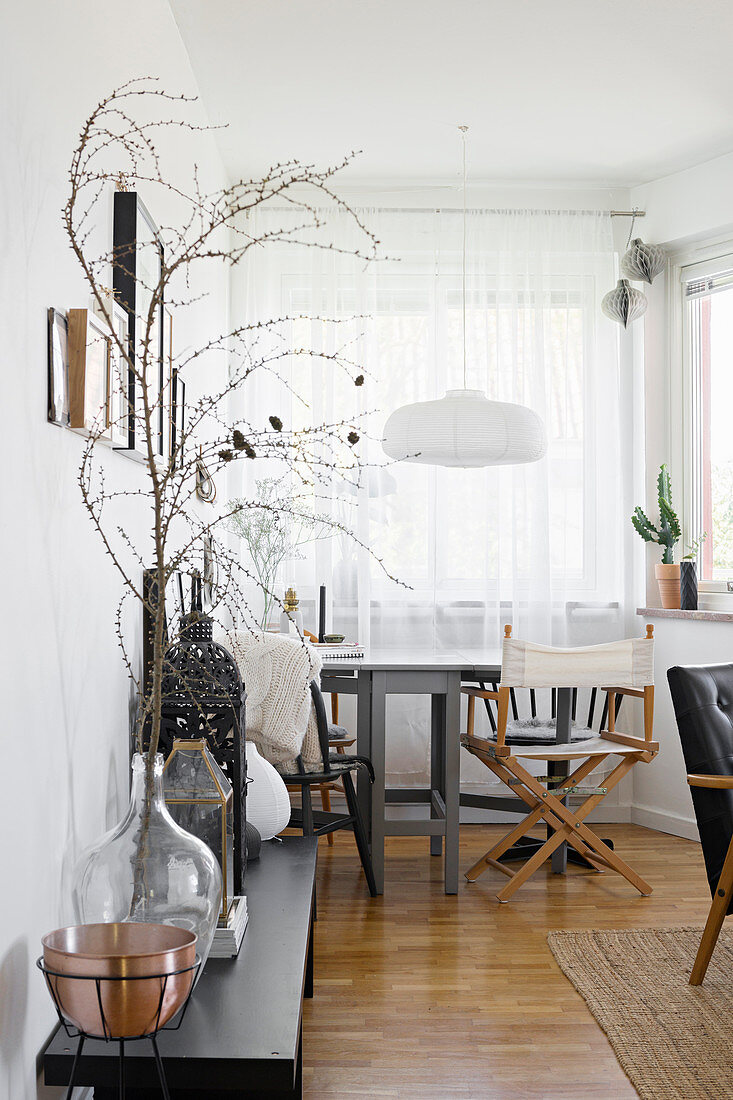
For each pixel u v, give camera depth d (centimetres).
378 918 340
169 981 136
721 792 280
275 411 474
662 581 470
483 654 425
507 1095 224
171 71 320
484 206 493
